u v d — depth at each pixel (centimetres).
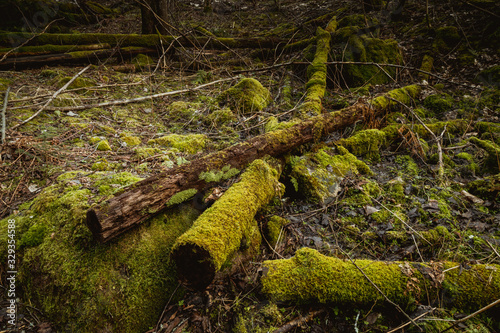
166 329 220
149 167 359
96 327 220
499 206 318
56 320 233
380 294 215
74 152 386
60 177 321
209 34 973
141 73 762
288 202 347
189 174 274
